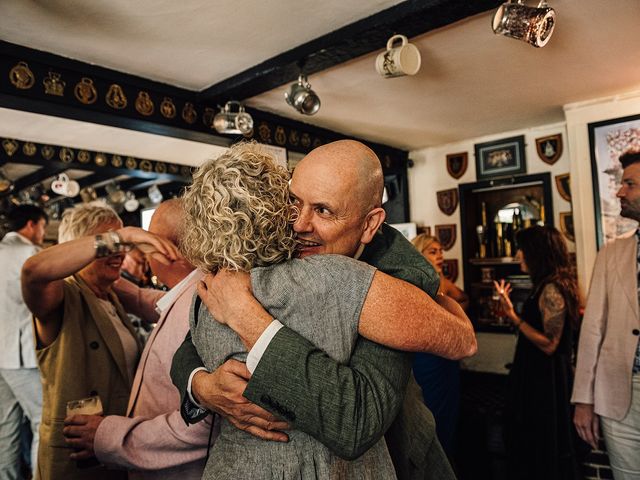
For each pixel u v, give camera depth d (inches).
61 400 55.9
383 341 29.4
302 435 30.4
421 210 172.4
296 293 29.1
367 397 27.9
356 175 31.6
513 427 100.3
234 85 98.2
